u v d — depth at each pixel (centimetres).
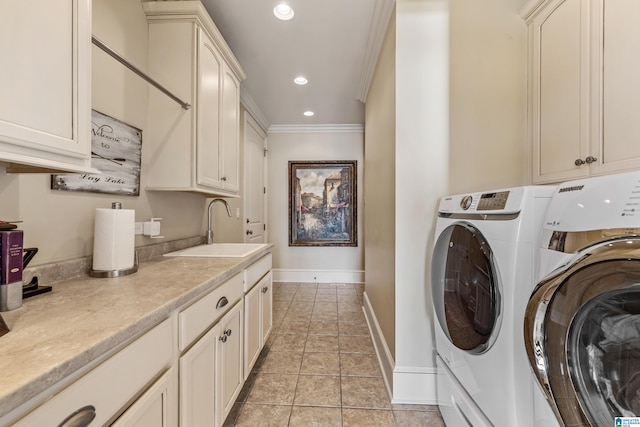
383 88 201
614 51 112
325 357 207
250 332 165
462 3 160
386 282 188
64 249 110
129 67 113
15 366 48
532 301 75
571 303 66
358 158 416
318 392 167
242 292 151
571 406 66
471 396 110
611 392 60
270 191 420
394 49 163
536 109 152
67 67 78
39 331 61
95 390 57
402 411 151
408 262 159
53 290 92
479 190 159
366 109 301
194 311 98
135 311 74
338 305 320
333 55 230
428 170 159
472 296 110
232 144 208
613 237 58
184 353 93
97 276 110
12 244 73
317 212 417
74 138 80
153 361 77
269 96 312
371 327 246
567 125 133
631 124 106
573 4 129
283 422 142
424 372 157
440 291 139
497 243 94
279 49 222
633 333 56
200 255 162
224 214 275
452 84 159
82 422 54
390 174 175
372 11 179
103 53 128
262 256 193
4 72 63
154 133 158
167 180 158
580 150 126
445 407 136
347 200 416
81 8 82
